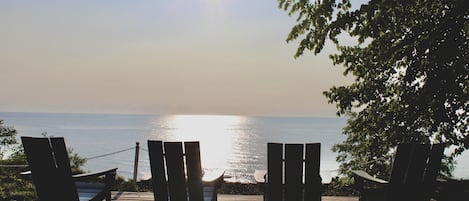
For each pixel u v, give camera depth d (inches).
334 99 196.5
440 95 162.6
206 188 147.0
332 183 214.4
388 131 185.8
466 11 155.2
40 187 124.8
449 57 156.7
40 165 121.6
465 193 152.8
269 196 121.4
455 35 157.2
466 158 714.2
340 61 191.9
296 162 117.5
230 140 5275.6
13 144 360.5
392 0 158.4
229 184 244.1
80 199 129.0
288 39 181.6
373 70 189.5
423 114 174.7
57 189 123.7
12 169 279.3
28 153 120.7
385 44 173.8
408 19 170.7
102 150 3735.2
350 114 281.0
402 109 179.3
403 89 179.6
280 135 6525.6
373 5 157.9
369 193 135.3
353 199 196.1
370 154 217.0
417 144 118.9
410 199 124.3
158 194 125.1
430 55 160.9
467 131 180.1
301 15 182.9
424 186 125.4
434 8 170.2
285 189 119.5
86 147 4018.2
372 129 195.2
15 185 242.7
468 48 165.2
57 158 120.0
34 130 7032.5
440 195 153.3
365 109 196.5
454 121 172.1
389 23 167.8
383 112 189.2
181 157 120.6
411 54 164.2
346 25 160.7
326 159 2315.5
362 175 133.4
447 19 157.6
